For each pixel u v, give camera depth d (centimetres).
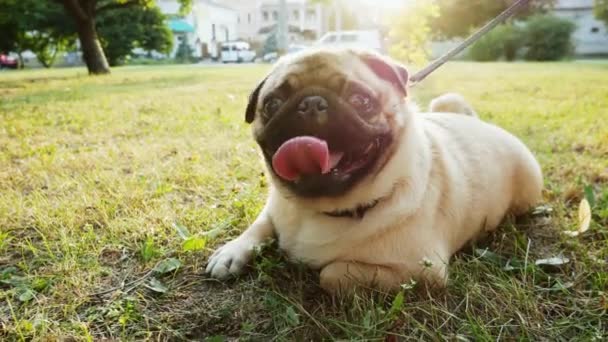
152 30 742
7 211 68
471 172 60
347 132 42
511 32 548
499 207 63
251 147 105
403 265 48
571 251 57
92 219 66
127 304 46
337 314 45
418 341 41
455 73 305
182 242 58
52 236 61
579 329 44
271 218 56
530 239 61
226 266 52
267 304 46
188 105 179
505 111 150
